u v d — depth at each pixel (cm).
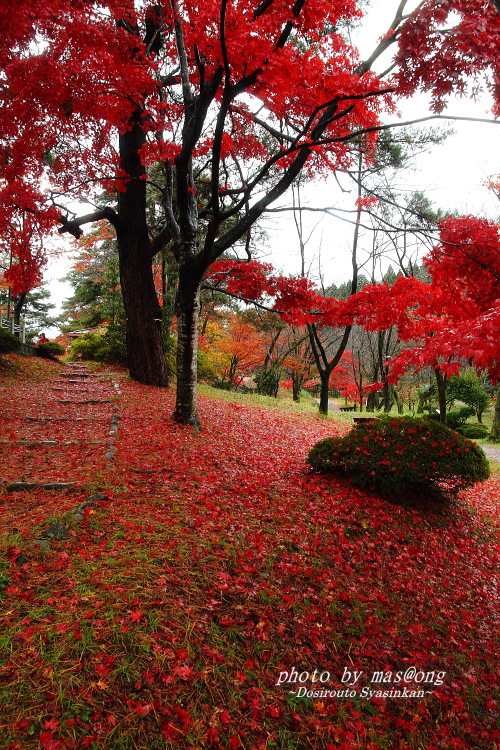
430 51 278
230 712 226
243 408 1254
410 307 561
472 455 610
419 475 589
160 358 1288
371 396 2536
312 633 307
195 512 443
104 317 2658
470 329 312
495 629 389
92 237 1944
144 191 1161
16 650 225
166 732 202
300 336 2503
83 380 1269
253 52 371
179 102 891
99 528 362
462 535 579
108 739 192
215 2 366
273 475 646
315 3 382
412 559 475
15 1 384
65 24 430
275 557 389
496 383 333
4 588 268
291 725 232
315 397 3650
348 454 636
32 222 719
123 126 668
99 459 554
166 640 253
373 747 233
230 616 292
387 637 335
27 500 404
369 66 571
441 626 372
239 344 2270
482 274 432
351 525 509
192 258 728
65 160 729
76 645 233
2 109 538
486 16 255
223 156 788
